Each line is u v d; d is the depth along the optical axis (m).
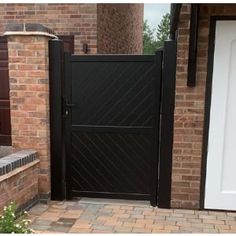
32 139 4.16
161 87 3.97
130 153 4.21
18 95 4.11
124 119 4.15
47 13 5.99
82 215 3.86
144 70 4.03
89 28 5.91
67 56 4.16
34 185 4.10
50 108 4.20
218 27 3.70
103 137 4.24
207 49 3.75
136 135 4.16
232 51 3.74
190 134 3.93
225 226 3.61
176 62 3.84
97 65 4.12
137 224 3.63
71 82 4.19
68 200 4.34
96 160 4.29
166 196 4.07
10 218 2.65
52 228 3.51
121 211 3.98
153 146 4.11
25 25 3.94
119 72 4.09
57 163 4.27
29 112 4.12
